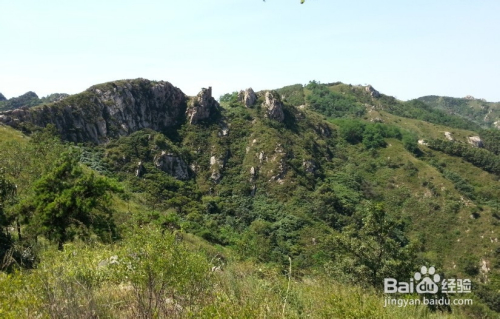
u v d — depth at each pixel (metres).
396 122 165.75
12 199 20.33
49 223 18.52
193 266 5.49
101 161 76.81
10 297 4.62
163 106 104.38
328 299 6.79
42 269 5.19
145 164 82.44
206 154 96.88
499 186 102.62
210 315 4.87
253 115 108.94
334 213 77.56
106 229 18.94
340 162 108.00
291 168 90.62
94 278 6.02
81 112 84.00
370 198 90.38
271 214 77.12
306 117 122.06
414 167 103.69
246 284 6.96
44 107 76.69
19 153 25.69
